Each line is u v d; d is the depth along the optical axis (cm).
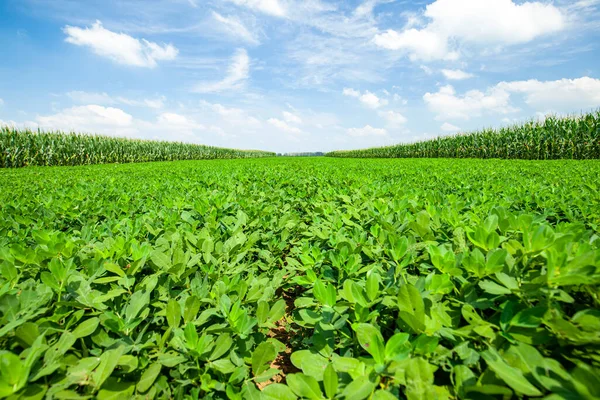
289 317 237
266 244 271
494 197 361
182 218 310
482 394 95
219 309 151
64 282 152
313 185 617
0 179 837
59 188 588
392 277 159
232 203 385
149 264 184
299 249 251
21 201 414
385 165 1311
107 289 164
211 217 305
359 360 117
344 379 114
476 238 158
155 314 143
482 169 873
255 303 171
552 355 105
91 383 104
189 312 142
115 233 270
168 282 167
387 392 97
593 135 2094
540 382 86
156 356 128
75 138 2927
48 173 1115
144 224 276
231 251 225
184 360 121
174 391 114
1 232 253
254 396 119
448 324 123
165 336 131
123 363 112
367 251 198
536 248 134
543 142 2373
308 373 121
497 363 94
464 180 553
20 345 117
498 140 2773
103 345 125
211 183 662
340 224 272
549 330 107
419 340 110
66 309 139
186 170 1180
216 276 188
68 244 194
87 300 146
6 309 125
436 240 209
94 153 3070
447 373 114
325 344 136
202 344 125
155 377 110
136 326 143
